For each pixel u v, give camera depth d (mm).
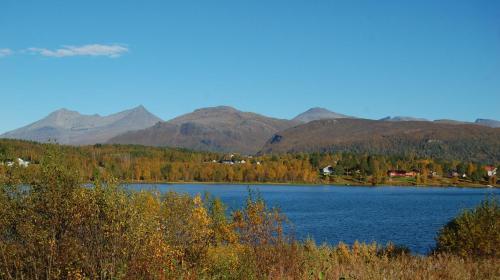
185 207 14750
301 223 69000
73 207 10328
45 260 10227
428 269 17094
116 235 10500
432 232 58250
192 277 12016
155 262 10898
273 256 15750
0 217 10203
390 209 94750
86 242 10531
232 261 13922
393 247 25312
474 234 22453
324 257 20109
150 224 11227
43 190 10703
